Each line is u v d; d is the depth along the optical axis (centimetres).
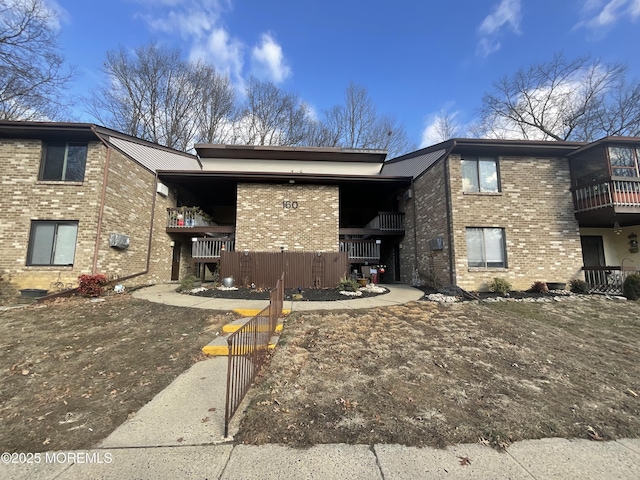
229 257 1102
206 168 1545
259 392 336
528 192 1042
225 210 1892
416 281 1238
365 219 1895
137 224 1132
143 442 250
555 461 232
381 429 268
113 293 921
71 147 951
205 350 467
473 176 1047
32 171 915
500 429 273
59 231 914
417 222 1282
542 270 1008
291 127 2436
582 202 1021
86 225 910
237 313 691
